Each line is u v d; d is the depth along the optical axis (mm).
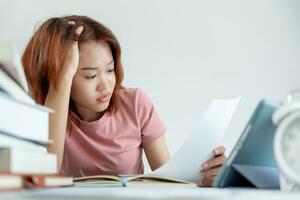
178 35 1830
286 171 425
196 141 789
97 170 1308
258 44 1870
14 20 1715
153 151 1350
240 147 521
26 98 532
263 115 498
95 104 1196
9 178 418
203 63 1838
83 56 1144
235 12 1867
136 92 1376
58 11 1760
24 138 509
